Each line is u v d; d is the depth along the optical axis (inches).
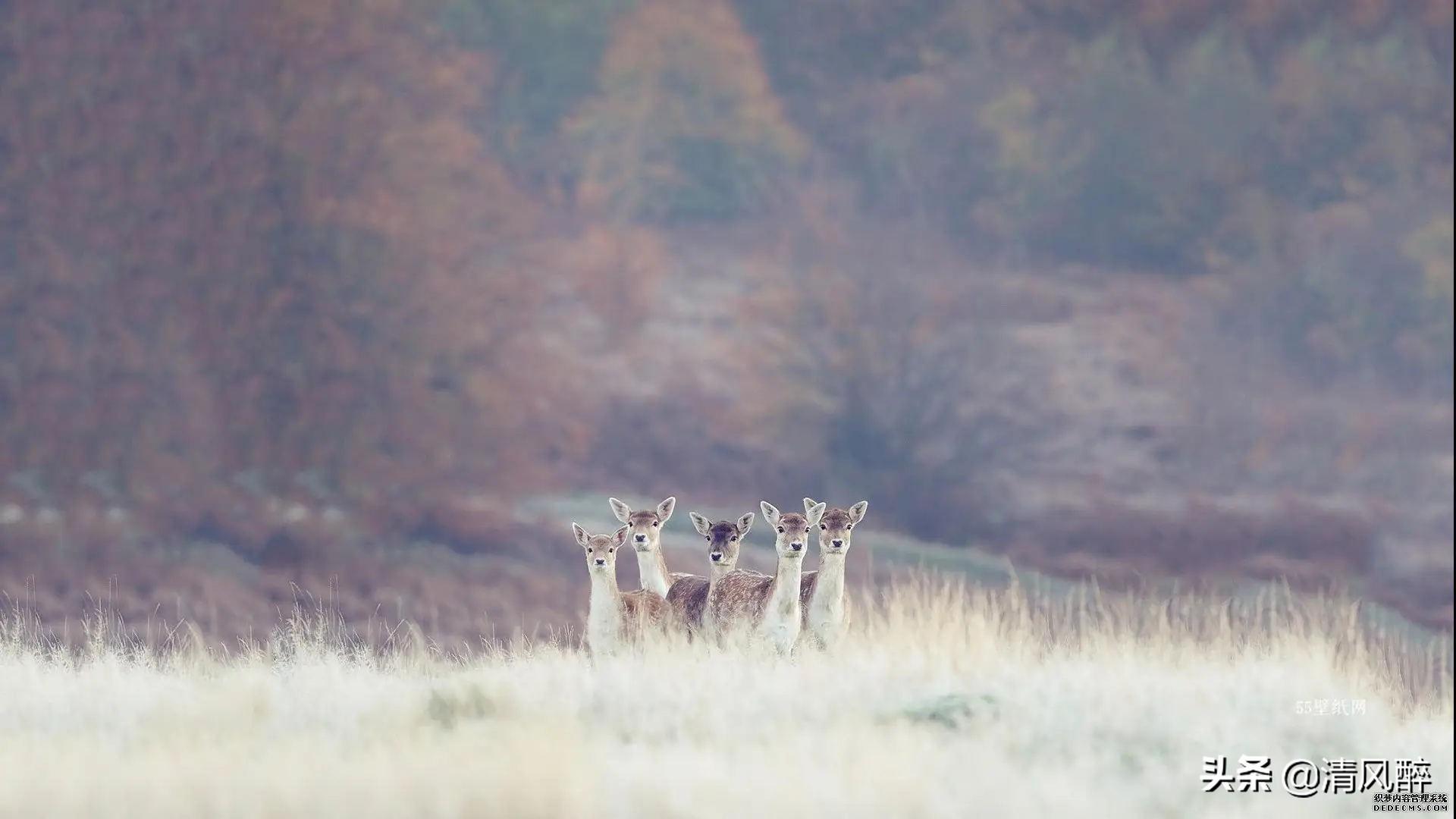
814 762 349.1
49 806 328.8
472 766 336.8
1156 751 381.7
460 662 555.5
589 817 317.7
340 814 320.8
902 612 551.5
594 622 500.1
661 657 461.7
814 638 501.7
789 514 497.7
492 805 318.0
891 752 350.0
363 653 521.7
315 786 332.8
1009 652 518.0
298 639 513.7
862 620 579.2
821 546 499.5
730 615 504.4
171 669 518.0
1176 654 524.1
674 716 404.5
